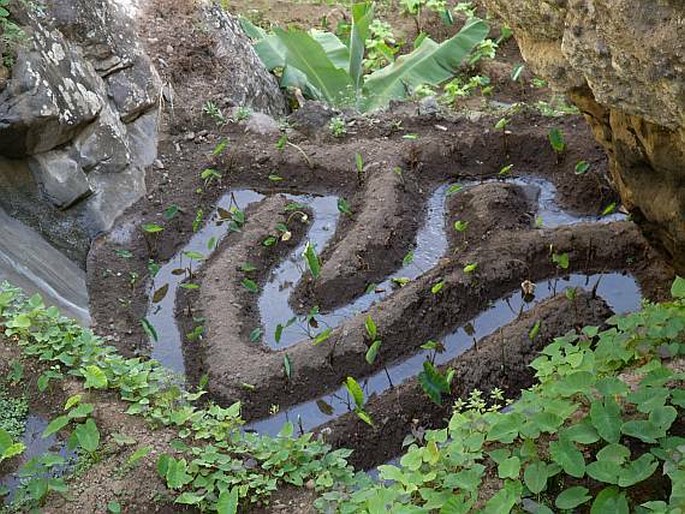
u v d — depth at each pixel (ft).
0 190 23.80
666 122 16.72
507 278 23.97
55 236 24.49
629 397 17.17
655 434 16.70
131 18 28.63
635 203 20.81
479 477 17.15
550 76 18.44
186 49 29.50
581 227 24.80
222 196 27.17
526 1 17.54
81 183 24.85
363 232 25.16
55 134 24.23
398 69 32.01
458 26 39.09
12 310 21.16
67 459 19.16
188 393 20.92
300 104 32.83
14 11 24.13
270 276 25.05
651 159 19.36
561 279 24.23
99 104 25.62
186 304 24.04
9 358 20.39
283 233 25.72
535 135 27.66
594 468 16.49
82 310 23.66
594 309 22.88
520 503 16.78
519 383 21.75
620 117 19.48
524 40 18.52
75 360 20.35
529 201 26.53
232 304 23.62
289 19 39.40
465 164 27.76
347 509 17.52
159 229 24.59
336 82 31.17
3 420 19.74
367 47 36.09
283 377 22.00
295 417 21.70
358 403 19.95
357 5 31.01
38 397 20.02
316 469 18.62
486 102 33.32
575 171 25.64
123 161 25.99
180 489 18.42
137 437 19.24
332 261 24.58
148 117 27.37
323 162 27.43
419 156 27.58
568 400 17.88
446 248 25.44
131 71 26.99
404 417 21.17
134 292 24.39
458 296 23.58
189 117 28.40
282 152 27.66
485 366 21.84
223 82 29.48
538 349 22.17
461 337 23.25
